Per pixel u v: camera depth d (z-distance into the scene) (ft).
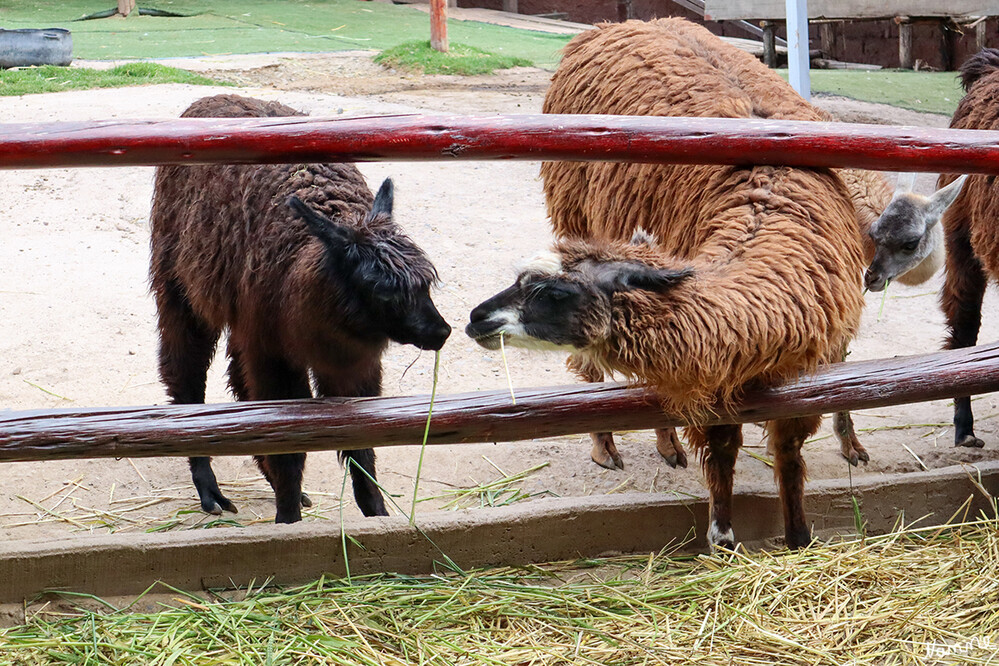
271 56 56.75
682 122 13.15
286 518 15.47
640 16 87.04
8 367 21.36
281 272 14.35
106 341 22.77
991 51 20.29
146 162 12.09
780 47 65.26
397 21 74.02
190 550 14.10
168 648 12.29
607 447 18.66
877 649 12.41
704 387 12.64
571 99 18.92
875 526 16.22
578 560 15.25
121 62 54.39
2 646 12.38
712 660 12.17
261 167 15.17
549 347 12.56
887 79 49.88
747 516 15.99
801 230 13.56
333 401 13.26
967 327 19.75
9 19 69.00
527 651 12.31
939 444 19.29
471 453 19.10
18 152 11.79
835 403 13.56
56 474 18.02
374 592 13.71
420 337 13.37
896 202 16.75
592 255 12.54
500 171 35.24
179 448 12.94
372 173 33.76
